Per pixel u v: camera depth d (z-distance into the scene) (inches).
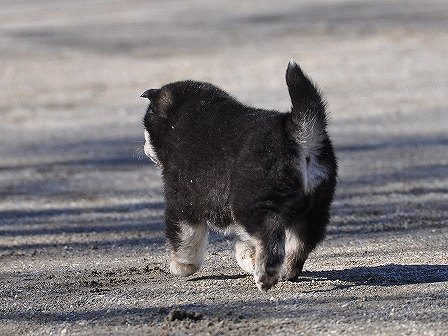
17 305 370.9
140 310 352.2
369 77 1127.0
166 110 403.5
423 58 1225.4
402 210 572.7
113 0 1823.3
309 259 440.1
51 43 1401.3
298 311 339.3
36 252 489.1
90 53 1331.2
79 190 676.1
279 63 1222.9
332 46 1328.7
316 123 352.2
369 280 384.2
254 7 1707.7
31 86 1138.0
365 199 613.6
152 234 528.1
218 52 1315.2
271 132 357.1
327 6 1690.5
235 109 385.1
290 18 1579.7
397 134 855.7
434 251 449.4
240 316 335.0
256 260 353.7
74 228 553.6
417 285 371.2
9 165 775.7
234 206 360.5
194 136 386.6
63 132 913.5
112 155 803.4
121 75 1184.2
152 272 424.2
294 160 351.9
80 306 364.2
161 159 406.6
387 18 1536.7
